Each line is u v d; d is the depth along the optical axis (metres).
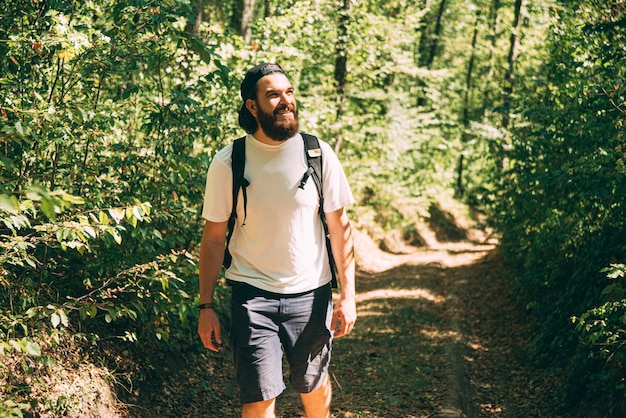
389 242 20.55
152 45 5.06
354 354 8.12
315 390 3.22
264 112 2.93
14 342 3.48
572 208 7.67
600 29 5.84
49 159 5.10
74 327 5.13
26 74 4.71
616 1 6.91
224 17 15.30
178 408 5.67
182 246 6.24
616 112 5.57
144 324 5.73
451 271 15.98
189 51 5.39
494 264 14.43
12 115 4.14
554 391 6.60
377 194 20.58
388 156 16.91
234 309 3.08
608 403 5.32
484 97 25.83
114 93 6.31
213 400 6.10
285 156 3.02
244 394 2.98
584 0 7.69
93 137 4.59
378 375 7.20
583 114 6.97
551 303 8.74
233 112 7.67
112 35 4.93
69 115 4.21
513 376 7.45
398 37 15.81
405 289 13.33
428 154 23.16
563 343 7.15
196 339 6.84
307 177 3.02
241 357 3.01
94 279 5.47
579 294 7.35
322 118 12.77
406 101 19.20
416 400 6.30
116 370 5.32
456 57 30.11
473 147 22.95
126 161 5.19
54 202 2.35
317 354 3.15
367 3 14.80
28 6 4.67
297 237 3.04
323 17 13.71
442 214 25.86
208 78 5.33
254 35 10.83
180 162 5.14
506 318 10.01
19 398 3.76
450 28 29.12
